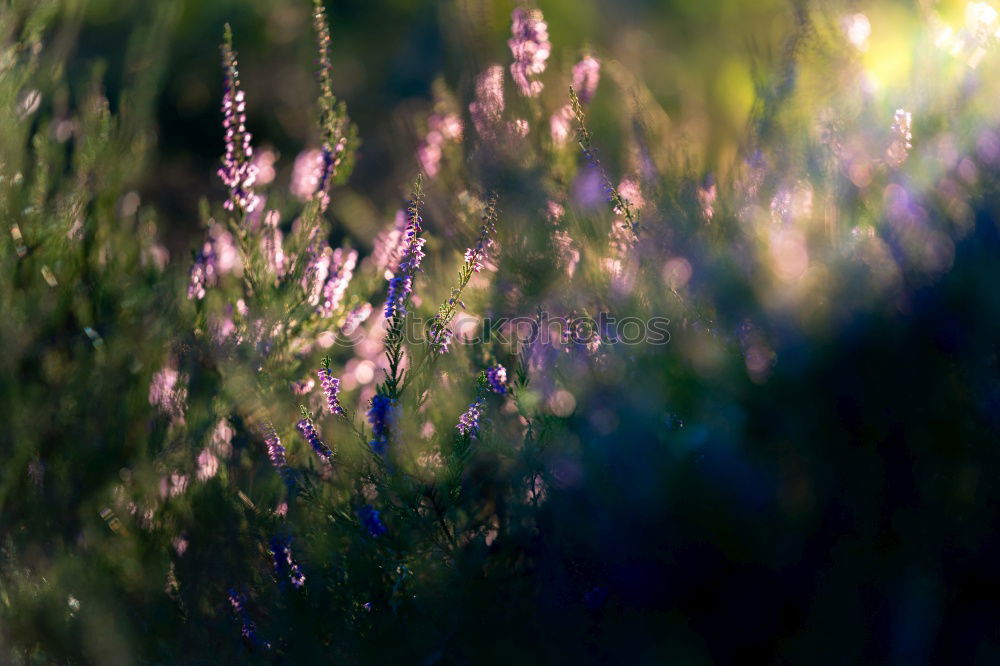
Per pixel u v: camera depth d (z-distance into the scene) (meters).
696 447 1.17
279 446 1.19
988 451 1.15
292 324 1.24
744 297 1.18
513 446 1.19
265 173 1.35
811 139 1.21
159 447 1.22
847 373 1.16
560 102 1.32
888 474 1.16
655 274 1.20
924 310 1.16
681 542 1.17
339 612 1.18
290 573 1.18
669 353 1.19
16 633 1.20
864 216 1.18
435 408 1.20
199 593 1.20
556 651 1.17
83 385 1.23
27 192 1.25
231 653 1.19
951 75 1.21
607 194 1.22
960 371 1.16
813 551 1.16
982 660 1.14
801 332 1.17
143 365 1.23
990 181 1.18
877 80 1.23
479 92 1.30
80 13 1.31
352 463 1.17
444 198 1.30
